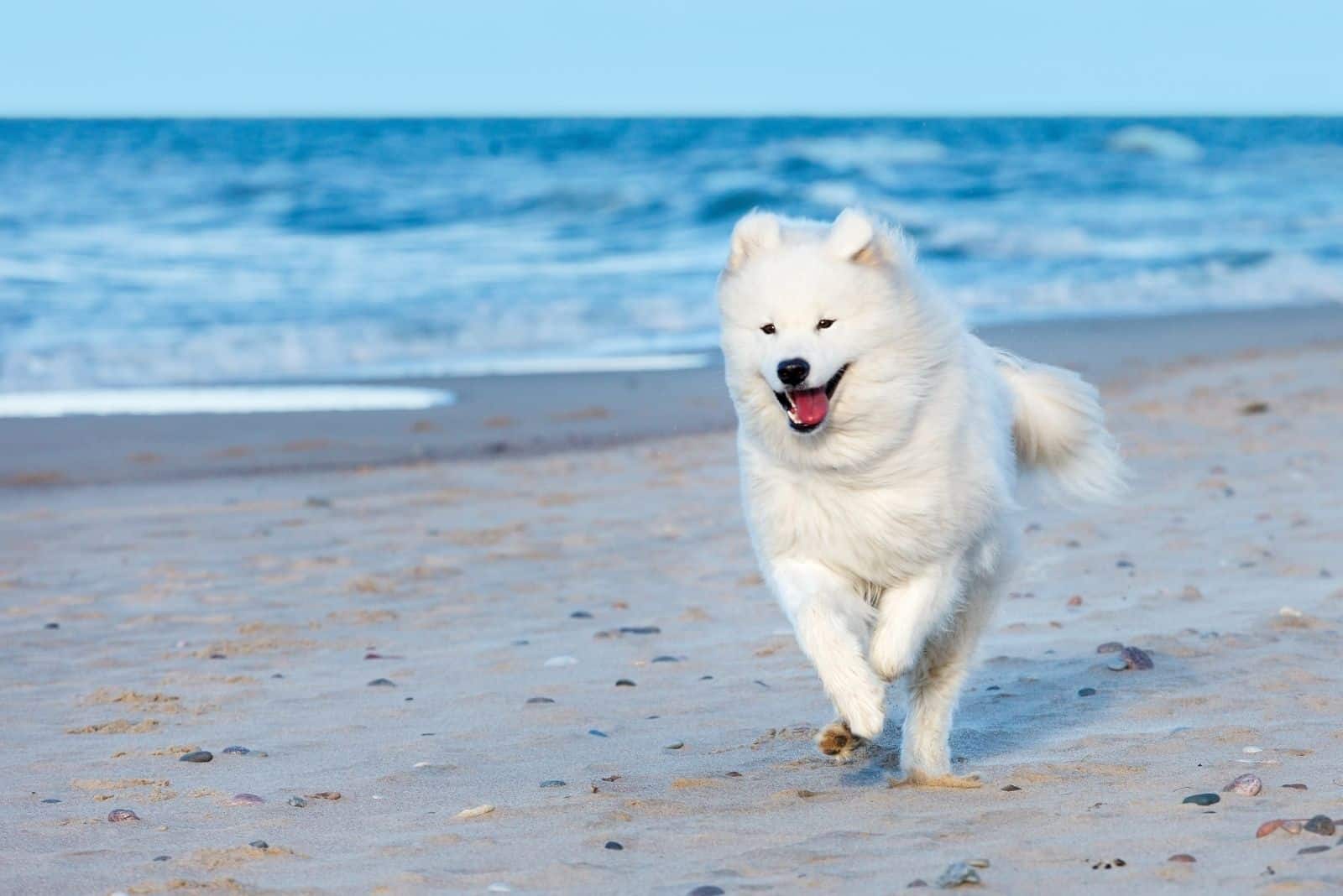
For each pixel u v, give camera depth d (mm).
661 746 5793
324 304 23750
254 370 18922
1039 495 6535
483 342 21359
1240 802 4520
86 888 4129
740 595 8711
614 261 30141
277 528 10734
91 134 73250
